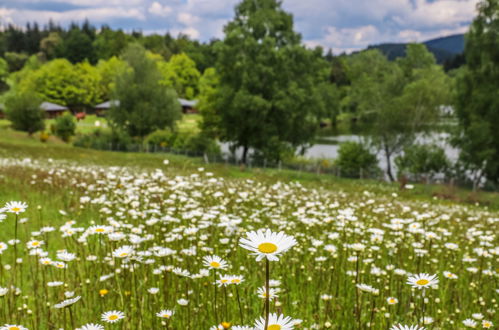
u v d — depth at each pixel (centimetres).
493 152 3638
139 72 6106
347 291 473
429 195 2702
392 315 400
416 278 292
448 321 409
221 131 5353
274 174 3375
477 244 735
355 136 8138
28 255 505
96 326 291
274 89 4288
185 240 574
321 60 4703
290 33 4647
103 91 11075
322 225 748
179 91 11862
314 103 4494
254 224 789
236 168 3697
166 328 340
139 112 5891
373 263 520
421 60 8331
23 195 991
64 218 805
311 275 509
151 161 3209
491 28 3791
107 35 16000
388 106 4412
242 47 4472
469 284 514
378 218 958
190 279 446
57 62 10288
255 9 4719
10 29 18612
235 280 323
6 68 13438
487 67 3803
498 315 436
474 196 2652
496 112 3675
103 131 6319
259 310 405
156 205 763
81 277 476
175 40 17625
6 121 8131
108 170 1586
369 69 10150
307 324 394
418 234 620
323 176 3644
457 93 3959
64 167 1655
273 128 4344
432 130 4400
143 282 429
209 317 393
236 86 4466
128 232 637
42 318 396
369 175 4278
